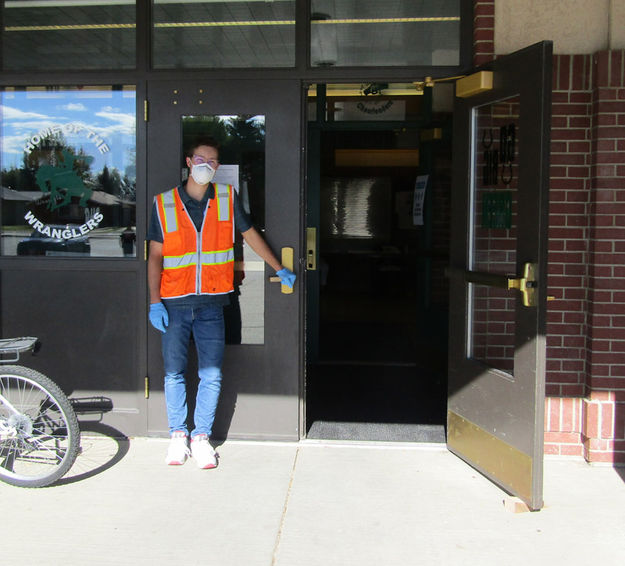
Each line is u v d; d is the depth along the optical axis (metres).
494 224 3.88
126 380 4.39
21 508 3.44
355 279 12.27
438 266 6.46
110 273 4.36
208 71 4.23
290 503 3.52
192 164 3.81
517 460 3.48
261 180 4.28
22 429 3.68
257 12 4.23
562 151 4.05
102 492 3.63
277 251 4.28
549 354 4.14
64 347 4.41
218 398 4.11
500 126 3.83
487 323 3.93
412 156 11.73
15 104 4.39
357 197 12.03
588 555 3.03
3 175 4.43
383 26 4.21
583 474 3.92
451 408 4.21
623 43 3.97
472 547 3.09
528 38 4.04
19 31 4.34
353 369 6.65
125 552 3.03
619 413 4.02
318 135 6.41
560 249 4.09
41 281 4.39
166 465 3.99
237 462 4.05
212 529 3.24
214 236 3.95
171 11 4.26
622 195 3.94
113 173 4.36
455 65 4.18
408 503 3.53
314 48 4.24
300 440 4.41
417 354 6.87
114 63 4.30
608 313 3.99
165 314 3.92
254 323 4.34
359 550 3.06
